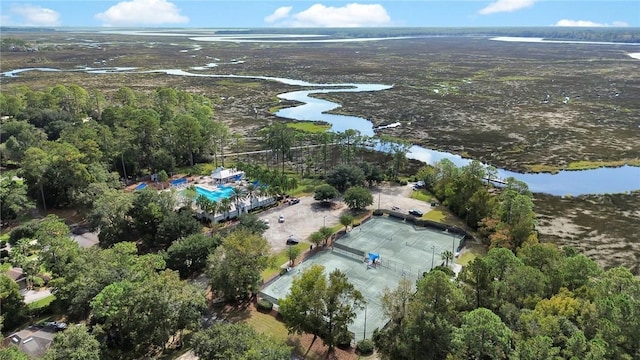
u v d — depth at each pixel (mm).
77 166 124688
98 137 146250
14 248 97500
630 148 191250
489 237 106125
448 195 130250
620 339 57125
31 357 67938
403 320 67312
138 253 104188
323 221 122438
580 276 75062
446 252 95188
